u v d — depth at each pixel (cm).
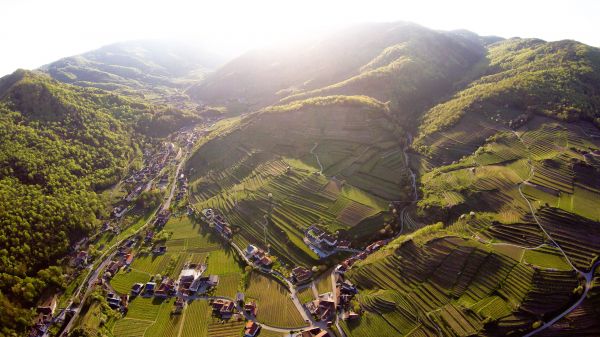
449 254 12456
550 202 13525
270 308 12250
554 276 11100
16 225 14900
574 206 13188
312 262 13962
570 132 16900
